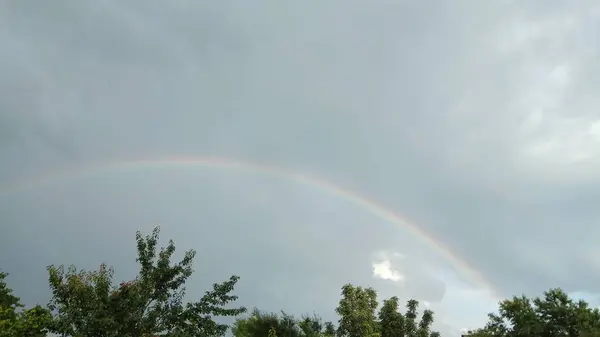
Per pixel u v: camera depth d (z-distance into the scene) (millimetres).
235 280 18922
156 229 18844
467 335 30578
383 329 32344
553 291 27484
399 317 33250
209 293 18469
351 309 27656
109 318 16047
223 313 18328
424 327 35281
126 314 16641
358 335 26734
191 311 17953
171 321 17625
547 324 26234
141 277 17938
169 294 18234
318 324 29609
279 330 27359
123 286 17266
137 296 17047
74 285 16688
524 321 26672
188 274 18484
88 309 16469
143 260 18250
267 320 27734
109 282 17297
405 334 33625
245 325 28047
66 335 15961
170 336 16828
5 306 21391
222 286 18641
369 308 28375
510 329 27922
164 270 18047
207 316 18312
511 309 27750
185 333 17141
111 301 16781
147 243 18625
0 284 23922
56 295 16797
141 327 16672
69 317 15969
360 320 27203
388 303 33781
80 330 15984
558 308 26484
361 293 28625
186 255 18750
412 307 36562
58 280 16812
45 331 16047
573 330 25891
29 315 15711
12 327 14969
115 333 15938
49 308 16812
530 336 26469
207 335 17672
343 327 27219
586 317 25312
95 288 16969
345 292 28641
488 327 28656
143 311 17422
